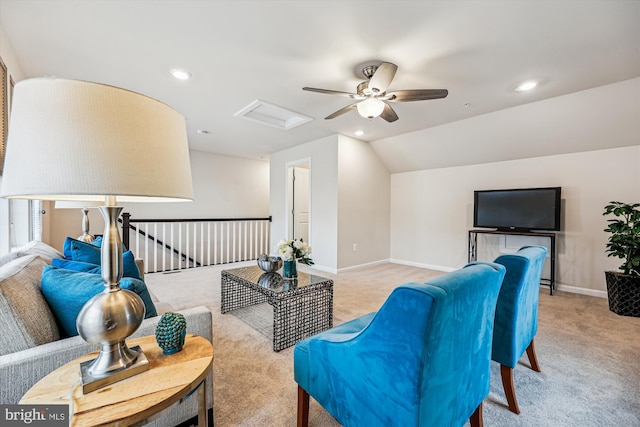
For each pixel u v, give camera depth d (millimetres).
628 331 2414
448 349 920
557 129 3424
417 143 4613
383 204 5488
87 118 671
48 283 1147
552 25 1851
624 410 1469
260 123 3986
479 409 1237
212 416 1325
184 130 898
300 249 2541
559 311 2908
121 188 689
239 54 2219
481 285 1027
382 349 918
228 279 2721
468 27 1879
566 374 1791
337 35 1976
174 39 2029
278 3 1680
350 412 1032
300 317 2531
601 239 3475
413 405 844
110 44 2092
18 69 2297
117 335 801
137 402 724
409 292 835
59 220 4496
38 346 959
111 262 829
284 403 1521
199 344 1028
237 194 6480
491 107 3277
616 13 1731
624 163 3330
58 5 1681
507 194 4047
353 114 3582
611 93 2799
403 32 1936
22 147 663
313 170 4977
